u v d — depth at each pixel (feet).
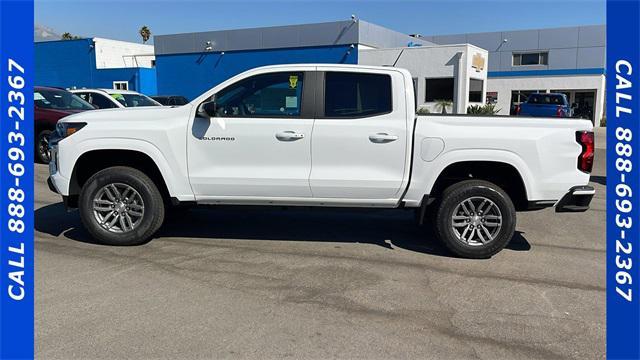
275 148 17.57
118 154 18.93
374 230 21.45
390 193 17.70
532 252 18.89
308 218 23.30
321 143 17.46
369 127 17.39
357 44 84.12
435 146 17.16
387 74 17.67
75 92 42.73
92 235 18.37
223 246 18.81
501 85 122.52
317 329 12.35
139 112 18.26
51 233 19.97
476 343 11.87
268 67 17.98
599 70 114.01
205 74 99.71
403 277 15.93
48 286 14.60
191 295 14.20
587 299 14.43
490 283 15.57
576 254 18.71
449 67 77.15
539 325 12.82
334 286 15.06
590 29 113.70
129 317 12.78
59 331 12.01
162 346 11.44
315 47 88.02
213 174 17.81
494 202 17.34
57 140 18.35
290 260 17.34
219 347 11.44
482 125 17.25
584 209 17.30
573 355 11.44
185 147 17.79
